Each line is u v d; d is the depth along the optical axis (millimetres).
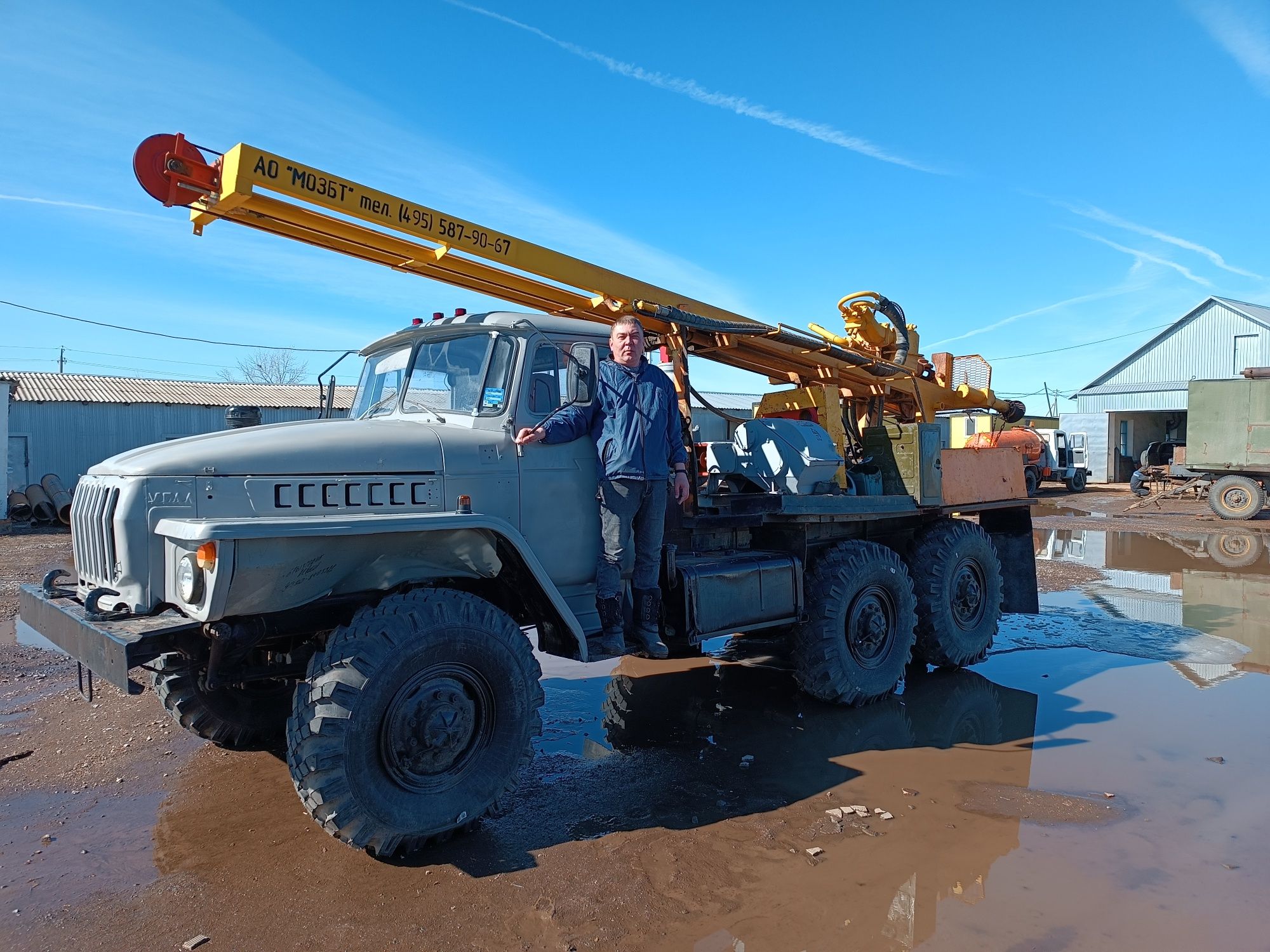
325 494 3393
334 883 3027
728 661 6414
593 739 4648
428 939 2678
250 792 3848
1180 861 3131
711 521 4828
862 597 5270
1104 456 33562
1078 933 2660
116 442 21422
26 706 5070
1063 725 4738
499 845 3340
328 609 3502
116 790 3873
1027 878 3018
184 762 4203
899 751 4383
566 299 5125
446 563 3613
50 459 20641
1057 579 9648
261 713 4375
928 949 2586
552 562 4078
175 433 22125
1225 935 2641
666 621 4590
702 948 2607
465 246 4535
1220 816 3521
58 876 3074
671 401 4234
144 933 2707
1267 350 30281
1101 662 6148
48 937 2682
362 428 3719
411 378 4301
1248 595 8703
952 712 5047
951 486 6184
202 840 3367
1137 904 2834
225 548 2877
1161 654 6359
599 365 4234
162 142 3783
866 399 7180
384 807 3031
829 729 4785
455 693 3283
